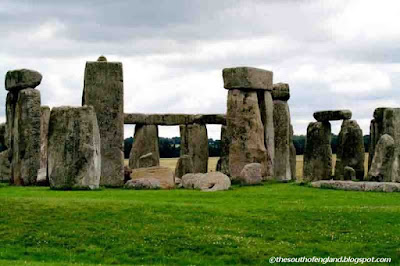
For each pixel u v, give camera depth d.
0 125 59.69
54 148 42.28
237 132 51.84
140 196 38.50
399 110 52.19
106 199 36.03
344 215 33.06
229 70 52.19
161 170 48.81
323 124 55.62
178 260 28.50
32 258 28.61
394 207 34.72
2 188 43.44
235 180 48.59
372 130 53.91
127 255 28.95
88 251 29.27
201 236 30.33
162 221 32.12
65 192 40.03
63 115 42.28
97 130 43.00
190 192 41.31
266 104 53.12
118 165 47.28
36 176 47.47
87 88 47.44
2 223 31.72
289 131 57.97
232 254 28.92
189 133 64.06
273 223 32.06
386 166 48.19
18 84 48.56
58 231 30.97
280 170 56.34
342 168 54.56
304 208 34.25
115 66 47.69
